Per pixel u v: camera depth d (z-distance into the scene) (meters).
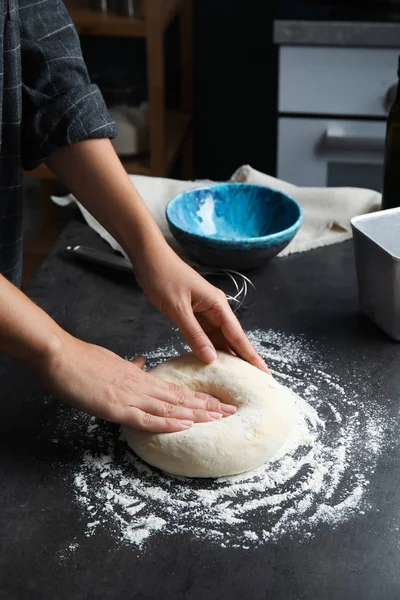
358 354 1.05
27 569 0.74
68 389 0.84
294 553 0.75
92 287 1.22
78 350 0.86
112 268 1.26
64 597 0.71
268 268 1.27
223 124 2.60
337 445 0.89
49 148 1.09
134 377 0.87
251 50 2.46
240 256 1.19
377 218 1.09
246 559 0.74
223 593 0.71
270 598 0.70
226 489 0.83
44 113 1.09
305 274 1.25
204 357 0.96
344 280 1.24
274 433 0.87
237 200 1.33
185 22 2.29
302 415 0.93
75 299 1.19
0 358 1.04
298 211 1.24
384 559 0.74
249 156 2.65
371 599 0.70
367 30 1.81
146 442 0.86
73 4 2.06
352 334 1.09
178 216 1.28
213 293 0.99
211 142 2.64
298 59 1.89
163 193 1.43
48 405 0.95
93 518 0.79
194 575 0.73
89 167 1.07
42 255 2.01
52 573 0.73
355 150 1.95
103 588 0.72
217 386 0.94
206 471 0.84
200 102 2.57
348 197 1.40
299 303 1.17
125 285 1.23
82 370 0.84
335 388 0.98
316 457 0.87
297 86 1.93
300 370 1.02
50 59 1.10
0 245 1.21
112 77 2.14
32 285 1.22
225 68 2.50
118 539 0.77
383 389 0.98
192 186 1.45
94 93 1.11
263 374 0.96
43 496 0.82
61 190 2.36
